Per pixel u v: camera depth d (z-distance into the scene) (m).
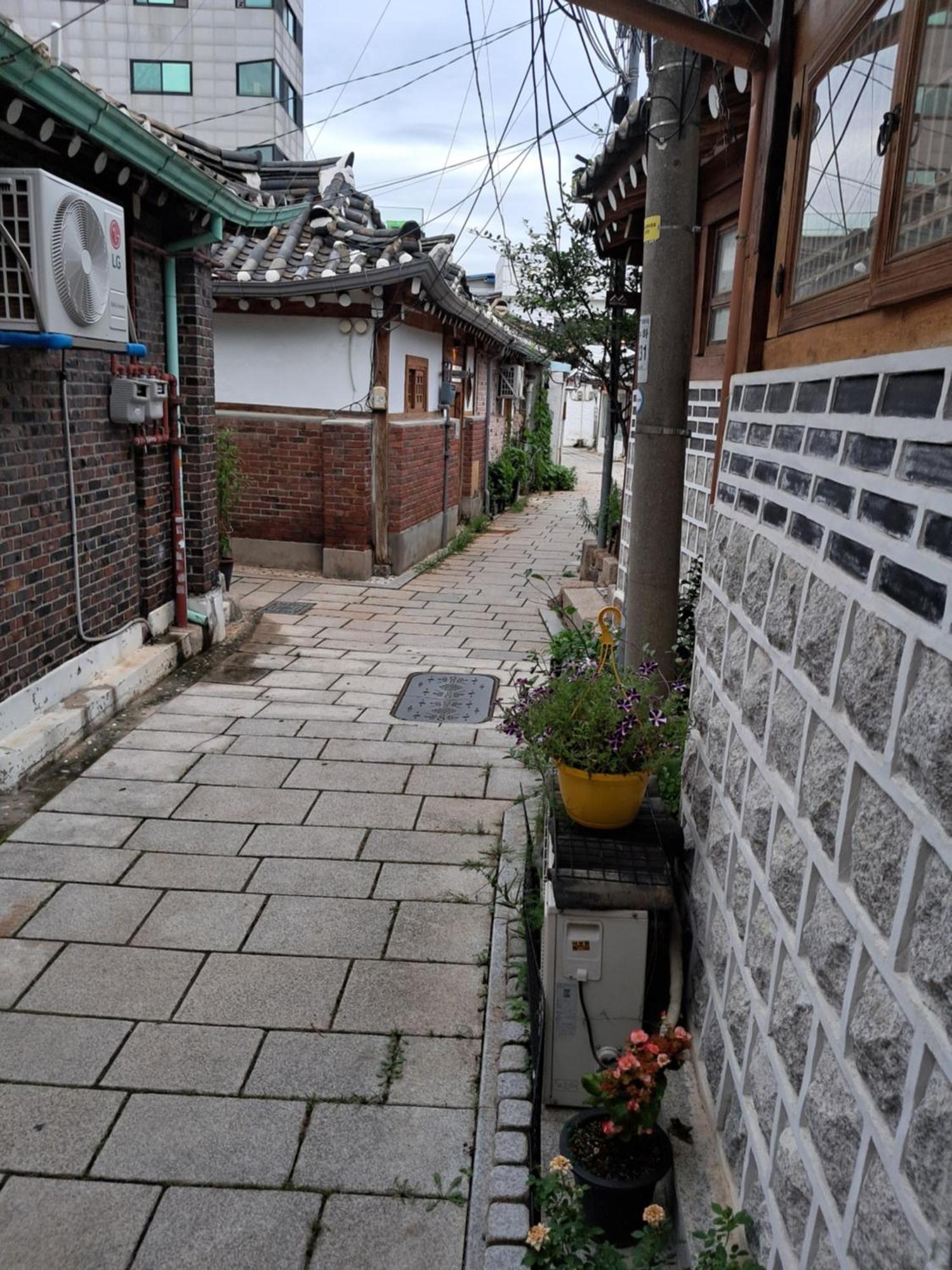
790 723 2.11
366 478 10.02
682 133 3.56
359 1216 2.46
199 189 5.73
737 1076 2.34
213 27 28.56
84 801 4.63
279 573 10.38
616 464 28.17
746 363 2.81
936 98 1.61
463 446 14.54
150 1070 2.92
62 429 5.20
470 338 13.78
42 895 3.83
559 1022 2.78
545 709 3.12
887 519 1.65
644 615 3.93
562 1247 2.22
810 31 2.39
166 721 5.71
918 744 1.43
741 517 2.75
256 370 9.95
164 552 6.74
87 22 28.55
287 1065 2.96
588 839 3.04
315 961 3.47
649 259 3.70
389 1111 2.80
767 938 2.15
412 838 4.38
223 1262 2.32
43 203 4.01
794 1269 1.78
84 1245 2.35
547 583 10.23
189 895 3.86
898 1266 1.35
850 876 1.71
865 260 1.95
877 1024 1.49
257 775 4.99
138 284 6.03
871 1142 1.48
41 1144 2.64
